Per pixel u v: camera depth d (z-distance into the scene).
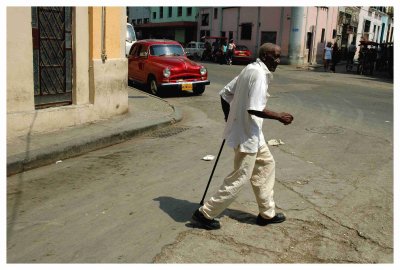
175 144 6.67
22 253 3.20
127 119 7.95
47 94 6.77
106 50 7.64
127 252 3.24
